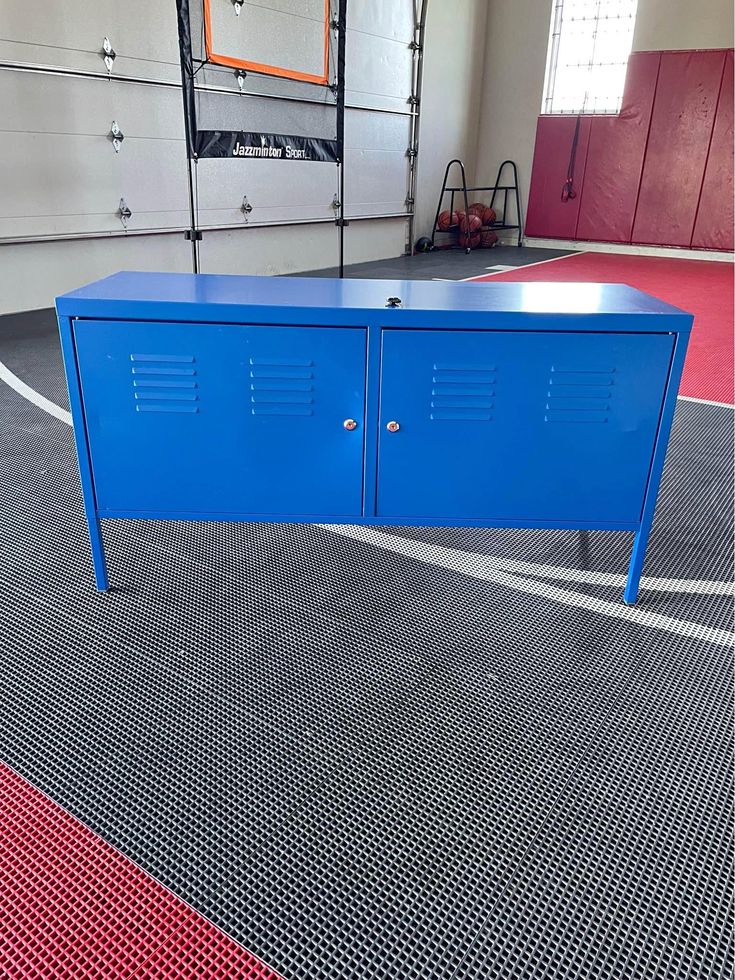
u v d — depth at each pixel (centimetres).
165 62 570
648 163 968
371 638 180
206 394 179
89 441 184
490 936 109
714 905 114
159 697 158
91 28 514
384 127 832
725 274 817
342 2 571
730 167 917
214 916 111
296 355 175
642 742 148
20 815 128
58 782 135
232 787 135
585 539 235
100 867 119
